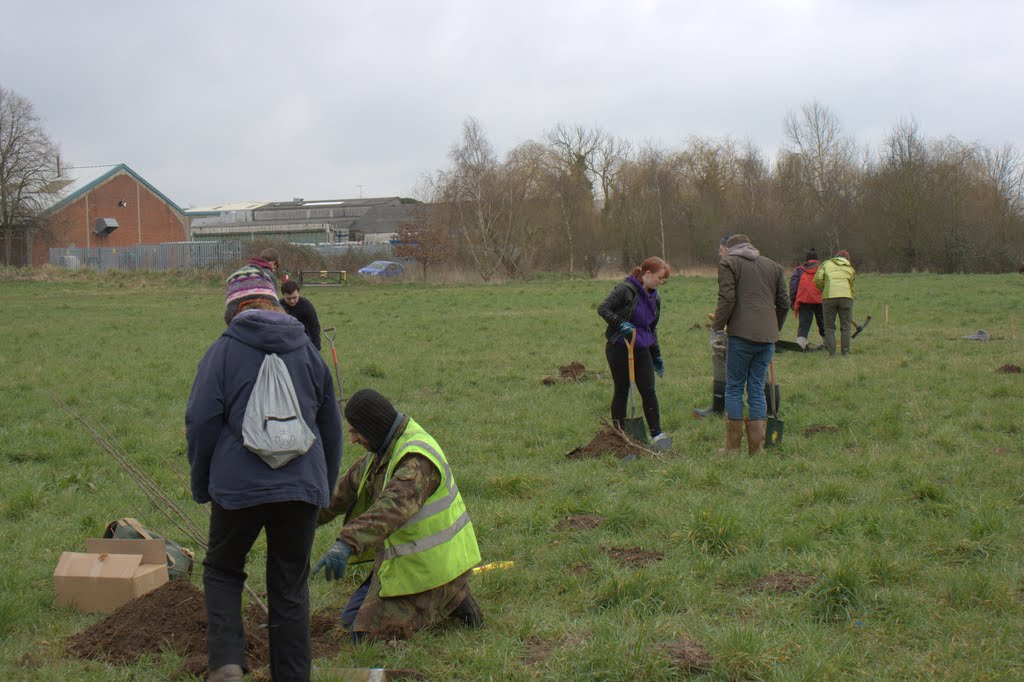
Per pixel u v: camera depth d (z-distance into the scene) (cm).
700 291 3419
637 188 5550
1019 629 441
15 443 941
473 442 941
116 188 6944
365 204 10950
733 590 512
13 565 567
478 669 418
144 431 1020
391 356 1681
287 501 364
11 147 5891
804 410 1045
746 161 6241
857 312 2448
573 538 614
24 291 4206
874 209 5400
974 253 5184
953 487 684
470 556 470
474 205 4966
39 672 418
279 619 377
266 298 402
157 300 3625
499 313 2634
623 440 866
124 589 494
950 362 1390
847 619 461
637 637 438
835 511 618
